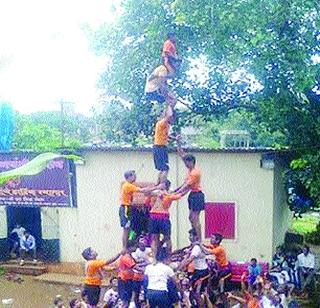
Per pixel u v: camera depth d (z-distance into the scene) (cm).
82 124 2725
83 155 1759
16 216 1905
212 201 1650
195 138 2555
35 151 1745
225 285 1074
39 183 1802
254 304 1131
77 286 1647
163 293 834
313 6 1312
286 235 1931
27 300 1524
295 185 1761
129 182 927
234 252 1645
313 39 1372
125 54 1673
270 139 2192
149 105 1720
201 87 1653
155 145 917
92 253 993
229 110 1745
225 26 1362
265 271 1446
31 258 1820
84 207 1792
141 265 912
